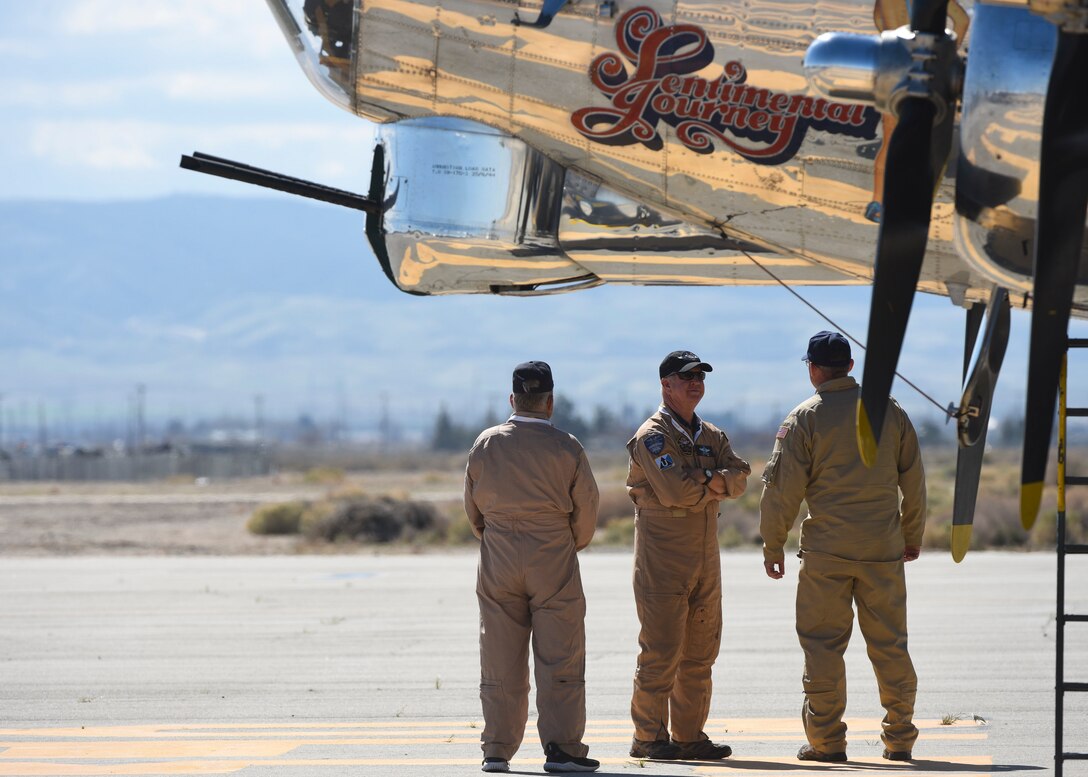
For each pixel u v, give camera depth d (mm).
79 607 64312
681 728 29125
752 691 39469
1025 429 20281
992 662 44094
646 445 28062
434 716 35812
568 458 27047
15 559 98938
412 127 27016
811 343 28156
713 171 25594
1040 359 20281
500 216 26844
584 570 80938
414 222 27062
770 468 28094
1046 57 21375
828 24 24781
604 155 26141
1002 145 21594
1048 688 38875
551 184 26734
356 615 60312
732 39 25141
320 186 27328
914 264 21656
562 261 27328
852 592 27984
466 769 27312
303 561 94125
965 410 26469
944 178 23781
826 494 27609
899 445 27844
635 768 27234
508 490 27016
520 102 26250
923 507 28375
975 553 94000
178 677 43312
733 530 108250
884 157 24594
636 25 25531
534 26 25891
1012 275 22453
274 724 34562
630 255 27078
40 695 39844
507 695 27188
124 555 104875
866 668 43844
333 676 43312
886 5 24453
